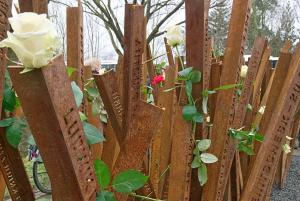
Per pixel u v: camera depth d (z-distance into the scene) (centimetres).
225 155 121
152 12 676
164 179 135
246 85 142
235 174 156
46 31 48
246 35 118
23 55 49
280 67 134
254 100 223
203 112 110
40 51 48
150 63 224
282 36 1368
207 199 119
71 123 55
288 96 110
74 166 55
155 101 202
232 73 117
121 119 104
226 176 126
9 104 77
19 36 47
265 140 115
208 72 120
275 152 113
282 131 112
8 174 81
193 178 119
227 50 118
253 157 151
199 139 117
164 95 141
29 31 49
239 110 140
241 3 115
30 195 83
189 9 105
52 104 51
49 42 50
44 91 50
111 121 105
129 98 92
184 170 112
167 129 139
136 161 87
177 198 112
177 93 123
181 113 111
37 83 50
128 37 92
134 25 91
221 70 128
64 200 57
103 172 69
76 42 105
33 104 51
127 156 87
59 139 53
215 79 129
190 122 111
